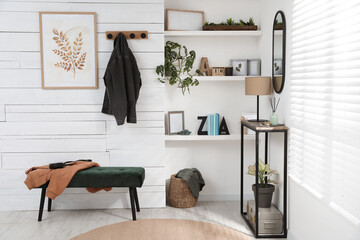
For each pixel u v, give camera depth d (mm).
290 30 3488
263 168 3801
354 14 2320
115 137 4316
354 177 2350
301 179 3250
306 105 3123
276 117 3611
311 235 3047
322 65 2814
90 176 3854
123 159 4344
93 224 3885
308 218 3105
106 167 4156
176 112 4578
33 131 4258
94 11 4184
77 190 4340
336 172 2594
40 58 4191
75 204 4359
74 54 4199
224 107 4684
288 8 3539
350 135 2395
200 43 4605
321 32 2803
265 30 4340
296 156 3373
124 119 4082
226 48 4629
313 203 2994
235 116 4699
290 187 3537
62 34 4168
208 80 4547
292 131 3465
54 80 4215
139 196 4391
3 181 4285
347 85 2426
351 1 2352
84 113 4273
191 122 4676
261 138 4566
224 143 4703
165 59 4414
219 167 4727
